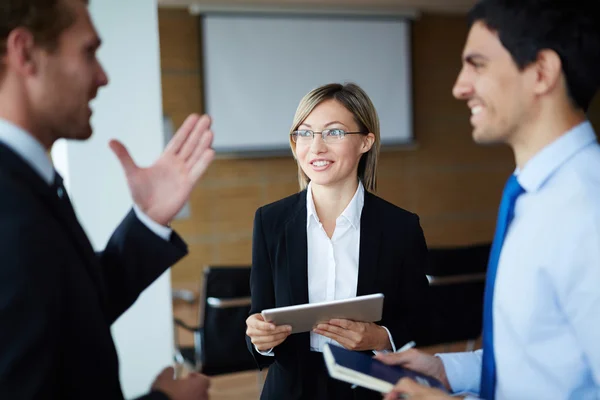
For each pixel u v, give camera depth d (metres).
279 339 1.54
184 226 6.39
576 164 0.95
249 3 6.30
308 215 1.71
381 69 6.83
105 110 2.51
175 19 6.20
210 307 3.07
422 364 1.24
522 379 0.99
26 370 0.82
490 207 7.48
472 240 7.45
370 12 6.67
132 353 2.60
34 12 0.92
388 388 1.07
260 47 6.39
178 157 1.19
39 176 0.95
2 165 0.91
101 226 2.50
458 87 1.01
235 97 6.38
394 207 1.77
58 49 0.95
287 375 1.67
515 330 0.99
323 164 1.64
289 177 6.68
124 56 2.54
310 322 1.54
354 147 1.66
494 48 0.95
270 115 6.50
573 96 0.95
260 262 1.75
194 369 3.23
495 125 0.98
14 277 0.83
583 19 0.90
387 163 7.04
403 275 1.72
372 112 1.69
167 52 6.20
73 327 0.93
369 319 1.59
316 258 1.71
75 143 2.46
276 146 6.56
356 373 1.10
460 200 7.36
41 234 0.87
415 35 7.00
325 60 6.62
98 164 2.50
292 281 1.68
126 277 1.16
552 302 0.95
